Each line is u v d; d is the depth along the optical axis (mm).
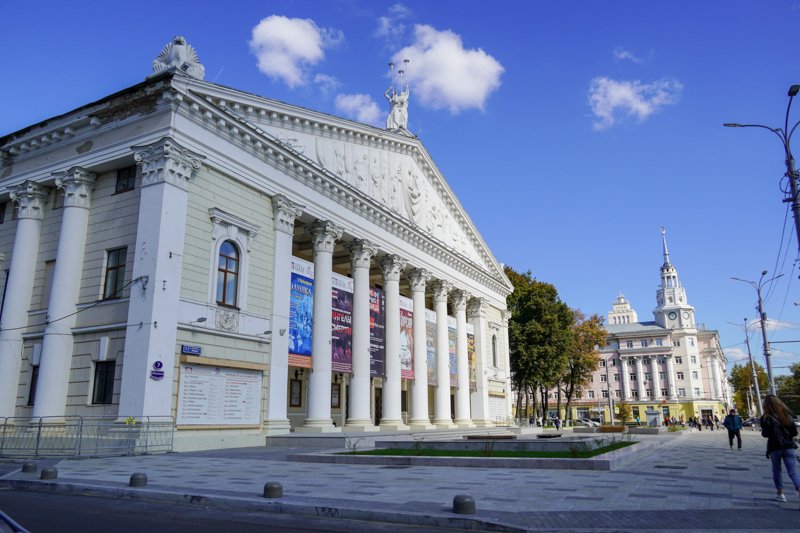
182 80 21047
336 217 29438
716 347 111250
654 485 11422
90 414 19375
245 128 23672
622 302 135500
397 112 38750
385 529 7879
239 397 22281
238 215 23391
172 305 19562
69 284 20953
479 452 16719
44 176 23031
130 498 10359
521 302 56938
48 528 7527
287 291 25406
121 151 21219
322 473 13352
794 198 17078
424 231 36969
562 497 9867
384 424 31547
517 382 55656
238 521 8305
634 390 106875
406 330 35344
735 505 9258
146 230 19797
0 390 21297
